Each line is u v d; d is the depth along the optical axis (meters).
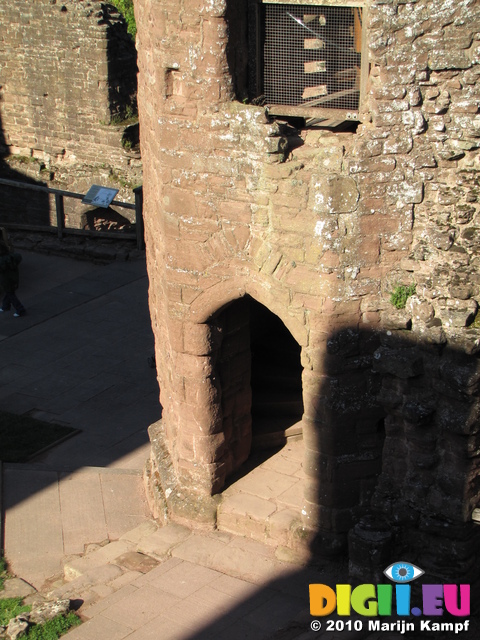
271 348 14.16
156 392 16.09
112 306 19.53
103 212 25.22
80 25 23.95
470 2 8.25
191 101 9.75
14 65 25.30
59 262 21.98
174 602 9.81
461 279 8.79
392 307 9.25
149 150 11.21
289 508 10.84
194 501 11.20
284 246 9.61
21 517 12.47
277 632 9.19
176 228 10.34
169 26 9.58
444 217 8.95
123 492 13.02
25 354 17.50
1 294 19.78
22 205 26.50
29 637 9.57
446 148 8.78
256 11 9.54
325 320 9.51
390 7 8.48
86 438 14.70
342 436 9.88
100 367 16.98
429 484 9.12
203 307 10.46
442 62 8.49
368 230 9.16
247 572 10.25
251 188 9.68
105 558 11.11
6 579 11.31
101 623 9.55
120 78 24.59
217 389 10.91
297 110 9.74
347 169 8.99
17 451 14.23
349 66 9.45
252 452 12.10
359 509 10.17
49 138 25.69
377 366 9.13
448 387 8.71
